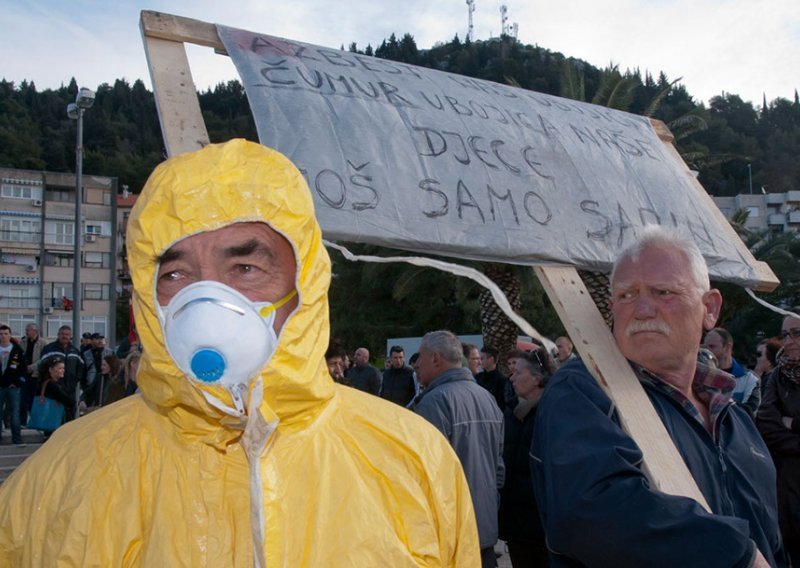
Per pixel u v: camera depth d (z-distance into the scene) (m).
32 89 104.56
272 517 1.36
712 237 2.96
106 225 65.00
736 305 19.83
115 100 114.31
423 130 2.45
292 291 1.49
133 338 5.63
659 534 1.60
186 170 1.46
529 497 3.96
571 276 2.45
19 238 62.81
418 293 21.20
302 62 2.43
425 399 3.74
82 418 1.58
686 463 1.94
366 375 9.16
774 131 114.50
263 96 2.25
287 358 1.42
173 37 2.30
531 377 4.02
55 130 95.00
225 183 1.44
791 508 3.83
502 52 107.75
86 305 63.16
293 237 1.46
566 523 1.69
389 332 22.70
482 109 2.71
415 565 1.40
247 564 1.32
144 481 1.43
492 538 3.64
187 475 1.40
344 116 2.33
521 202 2.49
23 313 62.16
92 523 1.37
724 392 2.10
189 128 2.13
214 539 1.34
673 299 2.01
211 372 1.30
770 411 3.94
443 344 4.04
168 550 1.32
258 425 1.33
